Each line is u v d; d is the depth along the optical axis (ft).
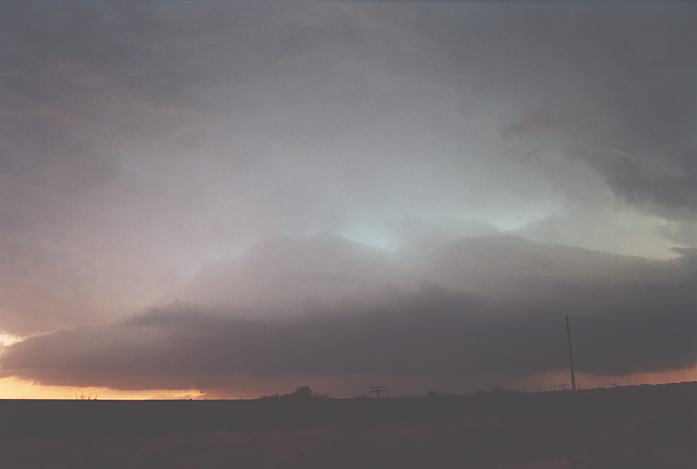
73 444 100.73
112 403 167.53
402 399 183.21
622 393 175.73
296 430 123.44
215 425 139.44
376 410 163.94
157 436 114.32
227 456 85.25
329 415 155.63
